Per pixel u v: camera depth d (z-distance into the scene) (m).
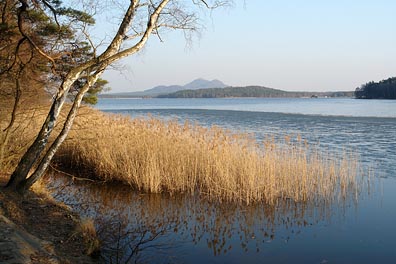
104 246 8.33
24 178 9.95
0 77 11.64
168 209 12.17
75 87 15.17
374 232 10.22
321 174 14.43
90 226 8.41
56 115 10.01
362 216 11.52
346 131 34.16
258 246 9.33
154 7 9.99
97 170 15.97
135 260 8.05
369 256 8.73
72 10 11.41
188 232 10.15
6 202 8.58
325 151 22.55
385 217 11.39
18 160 13.79
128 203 12.62
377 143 26.27
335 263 8.40
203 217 11.46
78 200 12.52
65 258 6.98
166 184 14.17
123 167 15.23
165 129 17.64
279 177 13.98
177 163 14.66
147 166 14.09
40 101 14.12
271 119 49.66
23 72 12.07
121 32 9.79
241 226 10.76
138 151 15.59
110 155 16.00
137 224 10.52
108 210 11.62
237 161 14.45
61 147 17.95
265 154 14.79
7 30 10.89
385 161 19.72
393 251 9.00
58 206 10.10
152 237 9.56
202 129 17.55
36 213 9.04
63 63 12.91
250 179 13.15
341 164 17.59
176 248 8.99
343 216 11.54
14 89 12.44
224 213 11.88
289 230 10.45
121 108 93.12
